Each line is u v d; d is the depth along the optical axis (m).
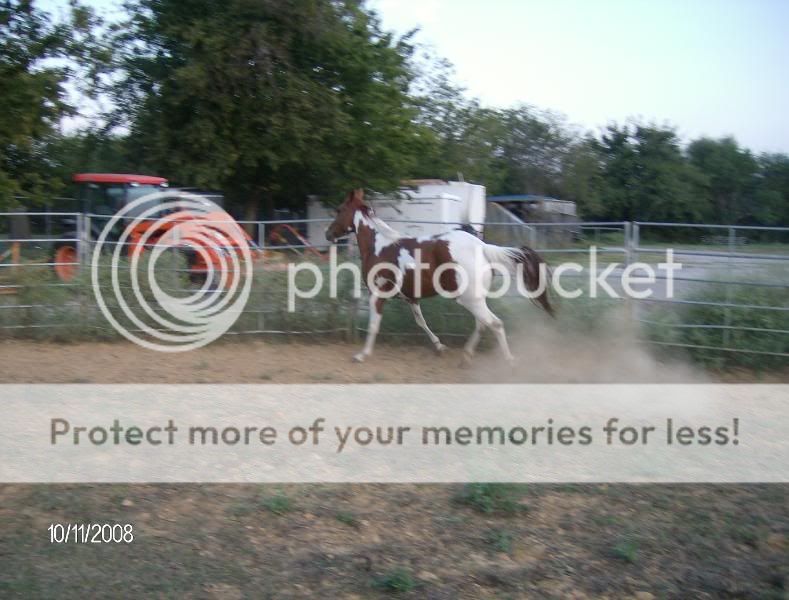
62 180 19.11
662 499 5.53
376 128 21.92
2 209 16.02
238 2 19.64
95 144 22.45
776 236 14.58
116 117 22.17
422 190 23.38
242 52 19.41
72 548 4.70
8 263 11.32
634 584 4.39
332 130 20.72
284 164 21.73
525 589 4.34
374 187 22.28
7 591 4.18
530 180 44.69
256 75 20.00
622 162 46.72
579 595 4.29
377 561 4.60
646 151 46.97
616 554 4.70
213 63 19.44
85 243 11.48
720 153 48.19
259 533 4.93
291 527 5.01
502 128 41.56
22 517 5.07
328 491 5.55
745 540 4.93
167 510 5.22
